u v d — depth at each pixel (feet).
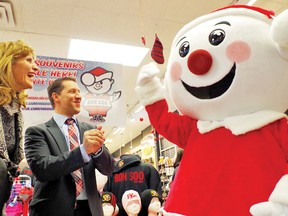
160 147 27.71
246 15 3.59
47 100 8.96
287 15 3.03
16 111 4.17
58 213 4.25
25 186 6.89
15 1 11.29
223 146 3.27
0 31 13.14
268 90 3.29
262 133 3.22
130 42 14.74
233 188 3.01
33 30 13.21
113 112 9.55
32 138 4.61
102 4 11.78
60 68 9.50
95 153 4.74
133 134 37.93
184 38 3.85
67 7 11.82
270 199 2.75
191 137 3.74
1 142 3.57
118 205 7.43
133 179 7.67
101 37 14.12
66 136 4.98
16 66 4.30
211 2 12.08
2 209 3.49
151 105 4.10
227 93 3.34
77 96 5.24
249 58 3.28
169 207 3.33
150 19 12.98
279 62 3.31
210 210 3.02
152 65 4.23
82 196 4.60
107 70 9.92
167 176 21.11
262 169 3.01
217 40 3.44
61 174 4.19
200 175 3.24
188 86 3.62
